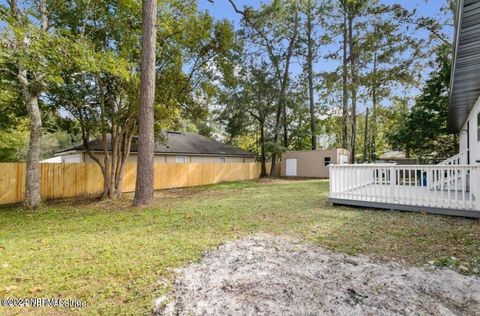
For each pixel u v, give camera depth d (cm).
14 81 812
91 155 1013
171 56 991
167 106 990
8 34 545
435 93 1622
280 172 2278
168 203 839
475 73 619
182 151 1761
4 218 666
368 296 258
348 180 756
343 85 1848
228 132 2056
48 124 988
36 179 819
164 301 253
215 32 1027
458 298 255
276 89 2002
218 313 233
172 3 923
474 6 374
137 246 412
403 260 344
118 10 848
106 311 239
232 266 333
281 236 459
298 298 256
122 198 1007
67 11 824
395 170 693
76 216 677
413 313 230
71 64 695
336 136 2975
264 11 970
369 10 1731
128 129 1054
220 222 566
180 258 360
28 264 344
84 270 323
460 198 664
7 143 1464
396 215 610
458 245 394
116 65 731
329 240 430
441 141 1767
